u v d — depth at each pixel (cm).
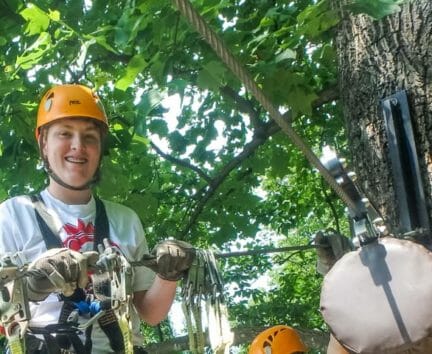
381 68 405
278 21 494
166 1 427
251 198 755
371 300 232
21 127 549
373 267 234
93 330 268
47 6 521
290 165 797
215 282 243
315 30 416
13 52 541
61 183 289
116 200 666
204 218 755
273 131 638
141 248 301
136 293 295
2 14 524
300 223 983
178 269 239
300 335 634
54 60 521
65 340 262
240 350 1049
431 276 229
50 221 283
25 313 211
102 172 567
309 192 949
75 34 462
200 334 241
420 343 226
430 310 227
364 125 405
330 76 595
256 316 961
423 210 367
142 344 297
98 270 220
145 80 591
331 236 290
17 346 210
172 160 709
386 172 389
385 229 245
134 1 432
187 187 773
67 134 293
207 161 754
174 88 433
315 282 1069
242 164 744
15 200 285
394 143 382
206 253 246
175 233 741
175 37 450
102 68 554
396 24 406
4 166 569
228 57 179
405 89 392
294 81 478
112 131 571
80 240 283
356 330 232
